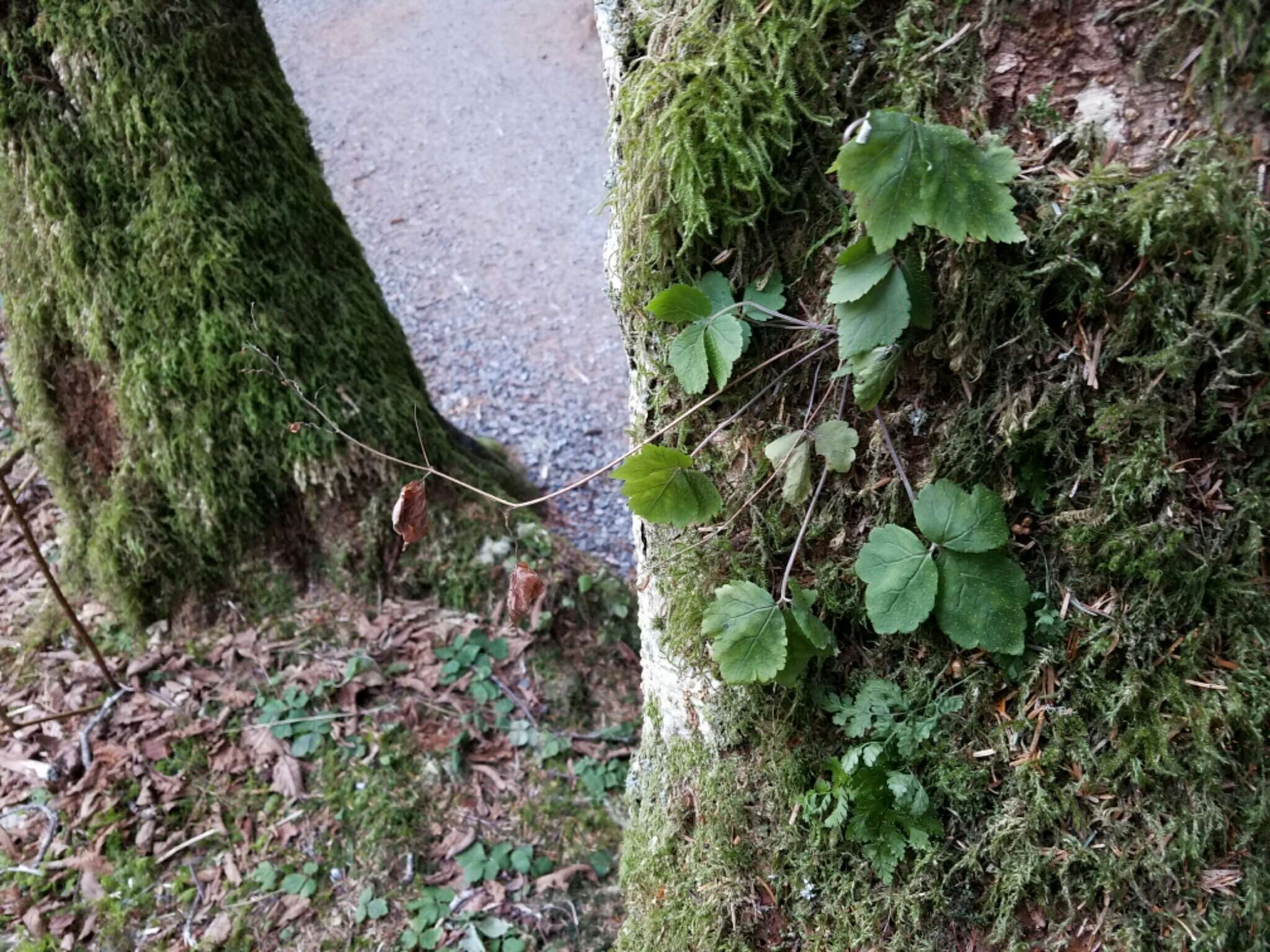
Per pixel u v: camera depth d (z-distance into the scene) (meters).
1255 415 0.87
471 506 3.01
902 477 1.01
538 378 5.25
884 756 1.07
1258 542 0.91
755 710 1.21
